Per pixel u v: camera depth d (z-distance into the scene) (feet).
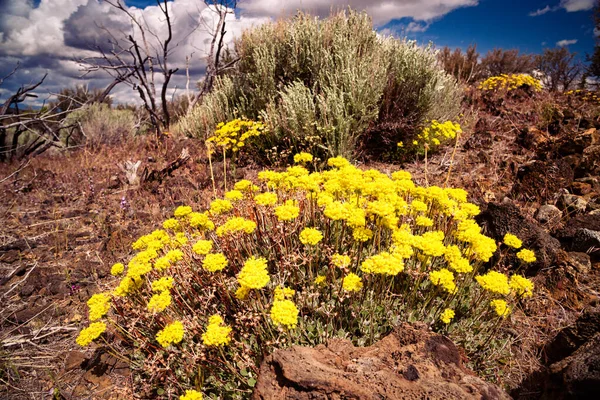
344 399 5.58
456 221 10.44
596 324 7.05
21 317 10.44
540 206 13.64
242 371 7.42
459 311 8.72
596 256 10.43
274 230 10.09
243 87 24.27
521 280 7.66
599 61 45.96
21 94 32.27
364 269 7.17
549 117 22.85
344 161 10.78
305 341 7.94
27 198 19.04
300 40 21.83
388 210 8.14
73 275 12.26
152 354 8.36
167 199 17.80
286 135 19.61
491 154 18.92
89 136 33.40
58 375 8.80
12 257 13.29
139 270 8.20
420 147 19.45
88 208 17.62
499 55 58.44
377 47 20.92
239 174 19.42
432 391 5.64
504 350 8.07
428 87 19.85
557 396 6.04
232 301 8.57
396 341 6.88
